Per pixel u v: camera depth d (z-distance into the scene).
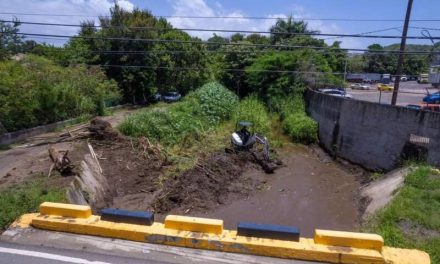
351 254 4.86
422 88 36.19
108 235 5.56
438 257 7.32
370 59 54.94
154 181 14.00
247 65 35.25
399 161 15.99
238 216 12.52
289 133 24.70
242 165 17.66
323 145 23.02
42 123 18.80
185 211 12.51
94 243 5.41
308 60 29.91
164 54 33.12
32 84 17.52
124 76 31.91
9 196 8.09
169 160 15.85
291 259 5.00
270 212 13.01
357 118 19.25
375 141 17.80
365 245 5.06
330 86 30.50
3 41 22.20
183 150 17.73
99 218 5.91
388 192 12.59
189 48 34.94
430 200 10.44
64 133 17.02
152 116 19.27
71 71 22.98
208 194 13.89
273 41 43.38
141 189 13.27
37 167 11.47
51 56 28.86
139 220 5.68
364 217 11.80
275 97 29.52
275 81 30.12
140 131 18.12
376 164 17.59
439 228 8.73
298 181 16.62
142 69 32.47
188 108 23.70
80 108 21.97
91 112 23.67
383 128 17.30
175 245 5.32
